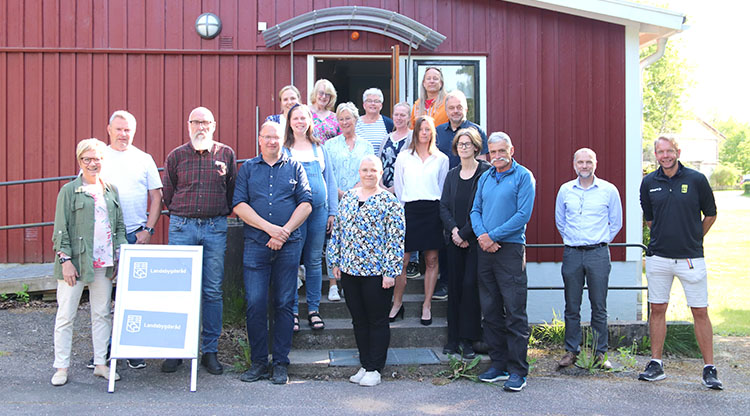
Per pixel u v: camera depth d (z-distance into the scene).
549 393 4.87
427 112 6.57
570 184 5.69
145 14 7.76
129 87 7.75
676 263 5.20
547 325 6.41
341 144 6.02
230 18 7.85
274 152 4.90
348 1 7.93
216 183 4.99
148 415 4.20
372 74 11.69
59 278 4.67
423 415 4.34
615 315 7.87
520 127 7.88
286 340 4.99
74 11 7.70
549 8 7.85
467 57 7.93
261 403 4.48
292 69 7.73
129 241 5.10
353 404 4.51
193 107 7.80
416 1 7.91
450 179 5.39
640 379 5.29
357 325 5.00
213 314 5.10
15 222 7.69
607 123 7.89
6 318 6.43
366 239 4.86
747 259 17.44
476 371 5.24
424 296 6.23
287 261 4.94
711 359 5.16
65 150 7.71
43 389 4.62
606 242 5.56
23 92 7.68
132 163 5.12
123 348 4.70
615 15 7.70
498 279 4.96
